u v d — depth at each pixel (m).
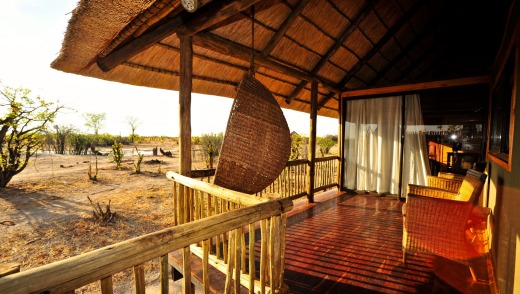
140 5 1.78
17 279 0.73
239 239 1.60
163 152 19.73
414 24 5.20
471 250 2.36
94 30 2.13
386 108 5.57
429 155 5.14
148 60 3.33
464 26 5.52
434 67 6.02
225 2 2.39
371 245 3.07
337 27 4.23
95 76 3.20
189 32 2.70
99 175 10.93
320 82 5.16
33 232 4.90
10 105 7.96
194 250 2.63
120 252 0.96
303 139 15.91
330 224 3.84
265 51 3.72
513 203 1.81
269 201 1.74
